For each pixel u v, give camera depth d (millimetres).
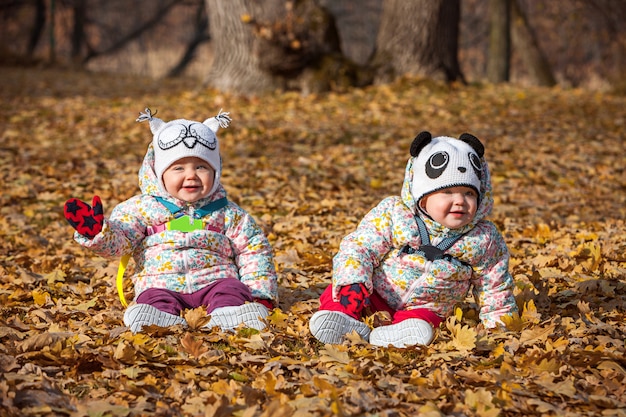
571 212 7492
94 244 3791
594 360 3398
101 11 60656
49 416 2836
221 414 2842
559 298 4539
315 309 4277
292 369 3326
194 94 14875
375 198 7941
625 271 5012
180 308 3922
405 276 3811
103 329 3832
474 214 3760
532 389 3141
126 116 12602
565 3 34000
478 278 3877
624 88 17203
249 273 4098
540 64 23859
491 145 10664
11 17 43188
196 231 4020
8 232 6348
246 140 10539
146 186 4117
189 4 43562
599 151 10586
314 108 13250
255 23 14344
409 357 3537
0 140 10516
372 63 15586
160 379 3215
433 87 14938
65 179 8359
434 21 15367
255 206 7344
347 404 2947
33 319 4027
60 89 17094
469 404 2973
